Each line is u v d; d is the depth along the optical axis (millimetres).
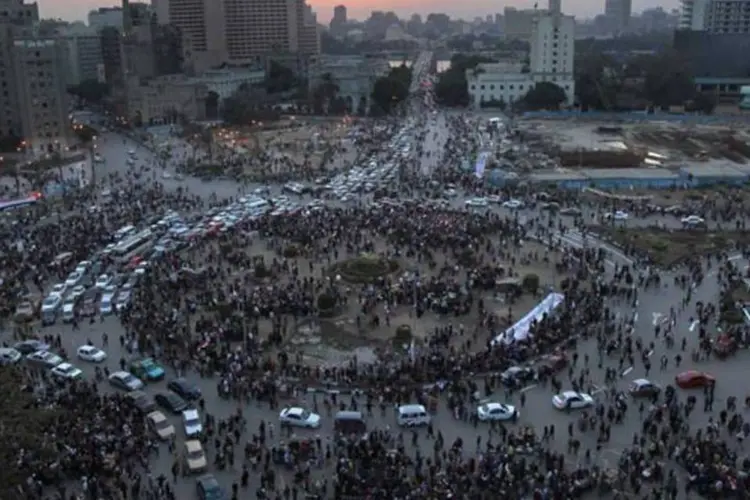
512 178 157750
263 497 56625
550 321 85375
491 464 58594
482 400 70875
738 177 157250
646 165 177000
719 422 66312
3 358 78188
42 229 124562
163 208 142000
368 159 188000
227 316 89750
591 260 107875
